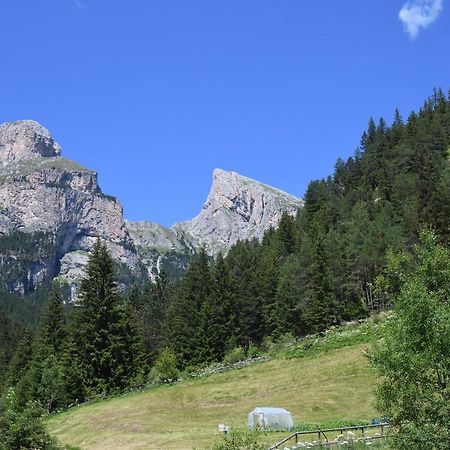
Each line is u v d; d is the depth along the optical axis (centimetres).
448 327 1658
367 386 4912
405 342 1711
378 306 7912
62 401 7100
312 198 14475
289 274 8931
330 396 4844
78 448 3862
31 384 7225
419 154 12325
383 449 2719
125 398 6194
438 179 9662
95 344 7369
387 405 1762
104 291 7694
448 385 1672
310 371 5631
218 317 8469
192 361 8062
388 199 11594
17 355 9319
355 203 12250
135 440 4222
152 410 5309
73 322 7656
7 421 2692
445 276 1812
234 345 8231
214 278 9225
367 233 8881
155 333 10550
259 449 2177
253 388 5531
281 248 11738
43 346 8400
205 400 5425
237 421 4519
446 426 1628
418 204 8512
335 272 8475
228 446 2170
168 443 3912
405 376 1725
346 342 6244
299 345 6694
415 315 1712
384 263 7950
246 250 12412
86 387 7194
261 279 9469
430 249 1883
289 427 3916
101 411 5562
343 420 4047
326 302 8012
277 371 5922
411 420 1702
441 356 1669
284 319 8512
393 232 8462
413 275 1866
